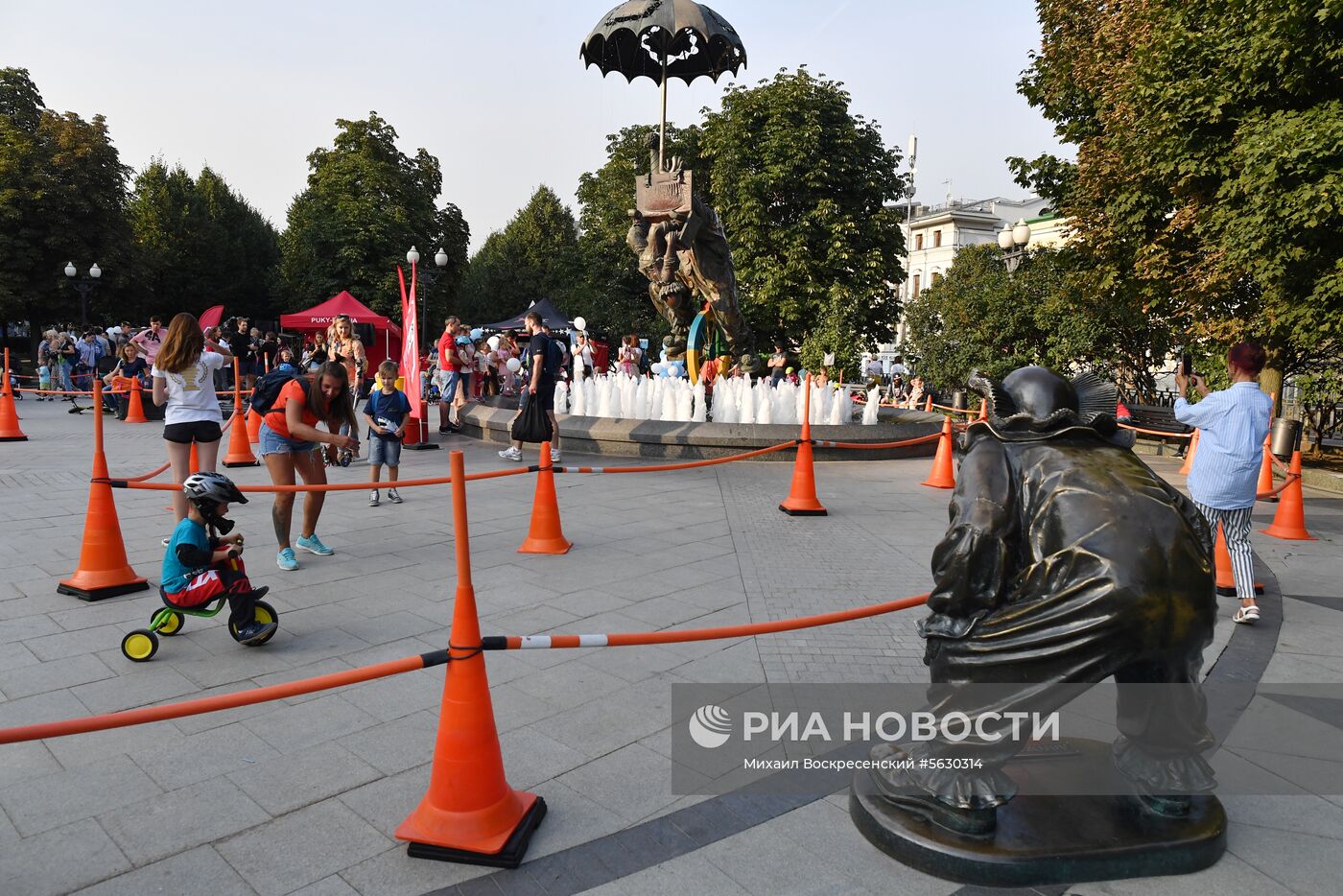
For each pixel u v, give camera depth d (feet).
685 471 37.78
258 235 184.34
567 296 152.66
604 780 10.89
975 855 8.64
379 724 12.37
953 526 8.80
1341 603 19.65
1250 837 9.64
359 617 17.15
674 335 55.77
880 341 112.88
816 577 20.66
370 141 143.84
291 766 11.09
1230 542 18.21
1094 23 52.85
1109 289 52.42
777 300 101.96
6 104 122.72
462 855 9.00
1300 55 33.71
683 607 18.04
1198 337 48.39
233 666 14.49
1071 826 9.06
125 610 17.35
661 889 8.64
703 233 53.72
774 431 40.73
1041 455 8.99
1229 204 38.06
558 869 8.97
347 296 95.14
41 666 14.33
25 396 77.41
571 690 13.76
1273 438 34.78
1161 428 50.83
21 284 114.21
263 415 20.88
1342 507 33.47
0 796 10.24
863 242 104.42
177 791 10.42
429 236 154.30
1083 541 8.17
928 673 14.64
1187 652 8.32
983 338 70.85
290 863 8.99
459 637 9.23
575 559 21.97
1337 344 42.01
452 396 53.31
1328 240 34.55
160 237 157.28
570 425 43.21
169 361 20.95
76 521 25.48
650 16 47.80
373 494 29.17
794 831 9.75
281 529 20.74
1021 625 8.24
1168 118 39.01
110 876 8.71
